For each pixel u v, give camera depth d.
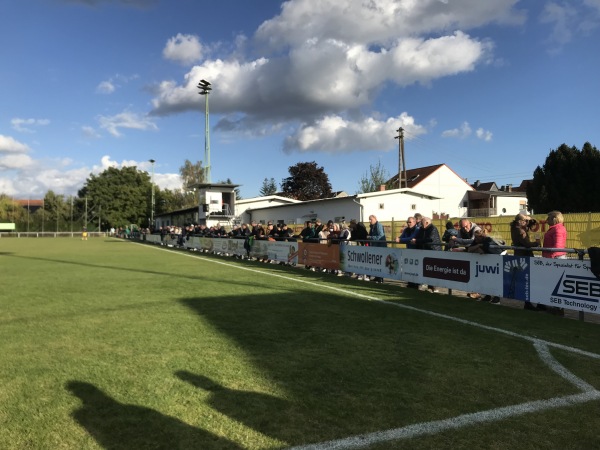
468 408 3.50
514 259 7.72
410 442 2.95
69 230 75.25
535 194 32.66
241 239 20.62
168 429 3.11
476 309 7.57
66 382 4.00
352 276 12.55
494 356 4.85
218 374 4.22
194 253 24.36
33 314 7.02
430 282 9.62
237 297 8.70
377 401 3.62
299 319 6.70
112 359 4.68
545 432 3.12
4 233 68.75
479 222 17.88
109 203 77.06
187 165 85.19
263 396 3.70
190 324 6.32
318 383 4.01
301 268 15.02
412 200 32.75
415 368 4.45
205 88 36.53
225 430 3.10
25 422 3.22
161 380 4.05
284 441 2.95
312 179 73.31
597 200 30.20
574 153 31.25
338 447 2.87
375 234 11.92
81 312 7.18
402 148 43.38
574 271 6.75
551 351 5.06
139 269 14.52
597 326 6.34
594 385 4.02
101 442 2.93
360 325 6.31
